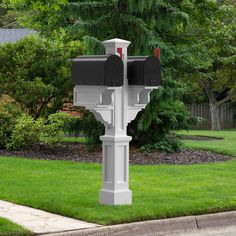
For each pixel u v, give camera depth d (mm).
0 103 20156
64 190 12484
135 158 17953
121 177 10844
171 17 18625
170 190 12586
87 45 18281
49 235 9086
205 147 21031
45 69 20922
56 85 20953
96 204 10898
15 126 19250
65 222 9906
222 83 42719
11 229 9211
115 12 18500
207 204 11156
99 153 18953
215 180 14125
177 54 19656
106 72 10117
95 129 19312
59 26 26109
